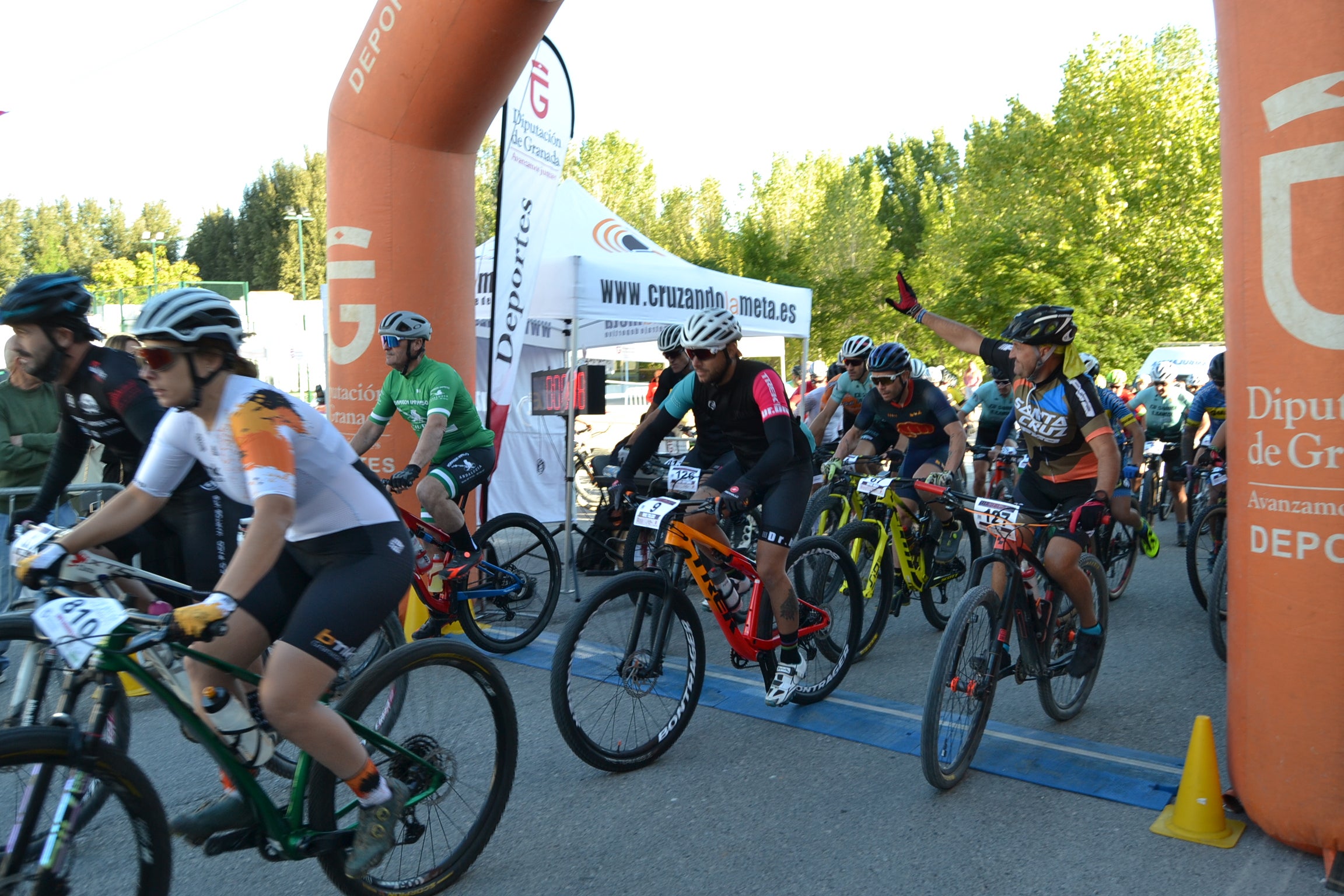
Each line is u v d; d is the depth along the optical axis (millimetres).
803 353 9523
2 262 70062
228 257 65000
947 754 3230
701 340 3580
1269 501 2668
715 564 3678
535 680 4551
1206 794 2867
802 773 3404
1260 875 2637
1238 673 2838
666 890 2643
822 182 37406
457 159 5340
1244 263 2697
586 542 6492
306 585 2561
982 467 7738
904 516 4969
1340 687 2568
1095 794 3166
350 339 5309
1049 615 3646
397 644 3959
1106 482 3475
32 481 4574
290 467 2189
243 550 2092
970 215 28922
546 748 3672
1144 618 5621
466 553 4805
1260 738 2744
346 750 2283
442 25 4836
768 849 2859
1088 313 25375
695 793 3254
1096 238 26281
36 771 2008
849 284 30578
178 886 2697
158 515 3365
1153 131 26875
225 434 2273
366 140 5180
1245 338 2715
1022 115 29938
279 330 26016
